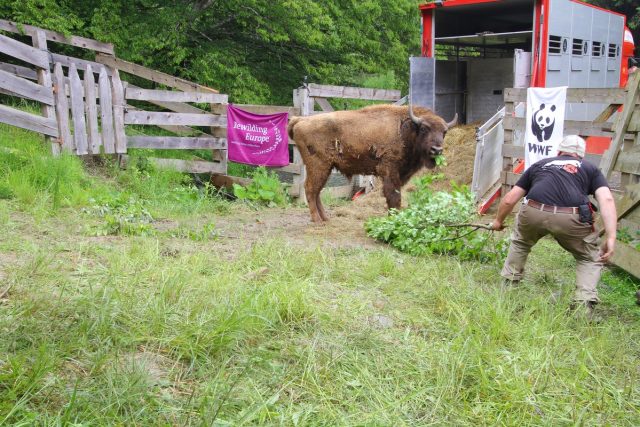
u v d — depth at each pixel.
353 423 3.44
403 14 17.88
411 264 6.52
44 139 10.20
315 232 8.30
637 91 7.47
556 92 8.92
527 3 12.01
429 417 3.65
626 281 6.74
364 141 8.66
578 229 5.39
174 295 4.73
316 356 4.12
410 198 8.73
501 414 3.70
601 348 4.70
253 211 10.37
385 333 4.72
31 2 12.45
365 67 17.88
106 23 13.58
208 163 12.20
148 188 10.31
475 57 15.27
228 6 14.95
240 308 4.46
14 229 6.64
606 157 7.83
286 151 11.52
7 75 9.29
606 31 14.56
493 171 10.70
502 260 6.96
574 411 3.81
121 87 10.92
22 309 4.11
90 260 5.69
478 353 4.32
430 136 8.41
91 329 3.95
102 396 3.28
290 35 15.83
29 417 3.02
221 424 3.20
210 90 12.38
